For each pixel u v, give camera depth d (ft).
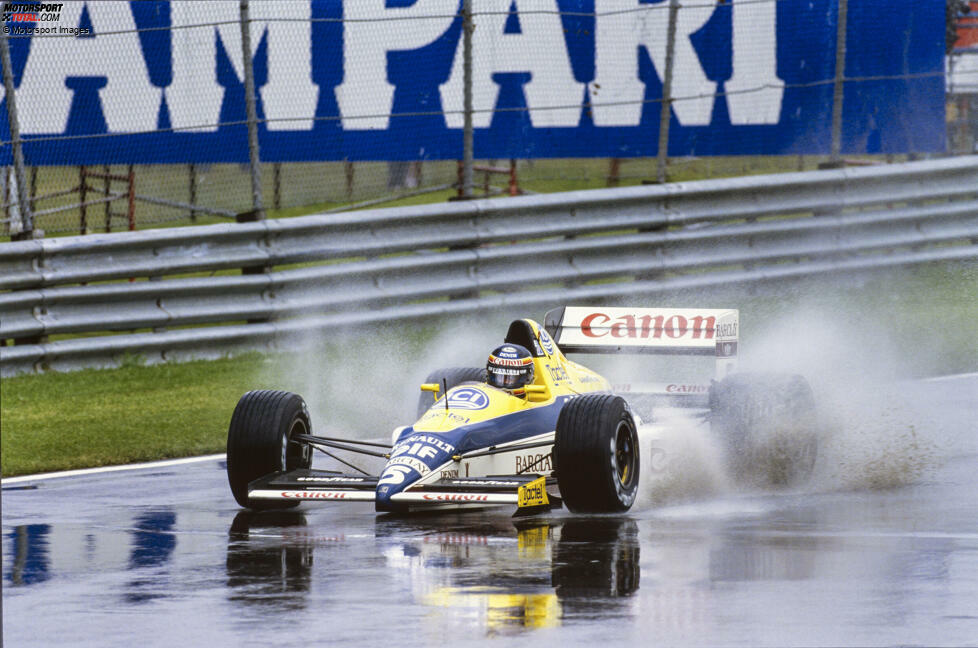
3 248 172.96
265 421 105.91
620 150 218.38
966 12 258.16
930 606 72.13
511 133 211.20
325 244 195.11
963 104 252.01
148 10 196.24
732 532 93.40
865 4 229.66
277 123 200.03
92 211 298.56
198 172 315.17
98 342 178.50
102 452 136.26
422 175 297.53
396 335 195.72
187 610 74.74
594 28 214.90
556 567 82.79
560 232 209.46
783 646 65.26
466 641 66.95
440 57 206.80
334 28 201.98
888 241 231.30
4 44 182.50
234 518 104.22
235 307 187.73
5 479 124.77
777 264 226.17
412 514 104.58
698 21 221.66
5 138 190.08
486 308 202.28
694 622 69.62
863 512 100.78
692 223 219.82
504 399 107.04
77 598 78.43
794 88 227.40
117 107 195.31
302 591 78.43
